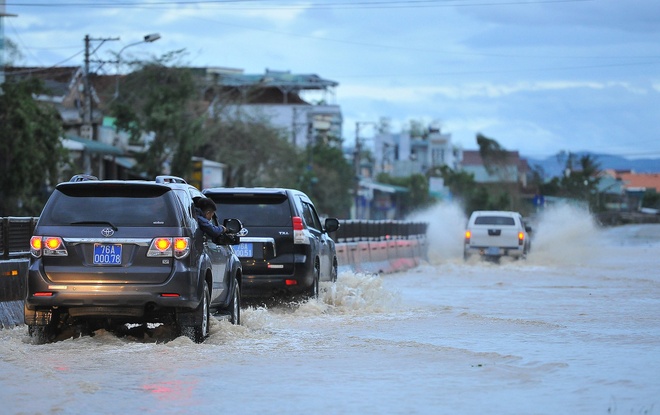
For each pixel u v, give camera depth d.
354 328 37.09
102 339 31.66
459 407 21.19
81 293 30.28
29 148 96.12
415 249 92.38
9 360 27.58
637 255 111.12
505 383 24.27
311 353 29.62
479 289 61.25
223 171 165.25
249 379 24.91
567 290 60.19
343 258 67.62
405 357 28.83
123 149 134.88
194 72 160.88
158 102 131.00
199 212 34.06
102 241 30.50
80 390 23.02
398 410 20.92
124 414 20.56
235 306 37.00
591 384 24.11
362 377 25.23
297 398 22.33
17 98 96.56
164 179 33.59
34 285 30.55
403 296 54.81
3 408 20.91
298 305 44.47
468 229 94.44
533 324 38.66
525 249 95.38
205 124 155.88
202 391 23.20
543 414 20.44
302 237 44.06
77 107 147.25
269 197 44.31
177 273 30.50
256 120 171.62
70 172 105.62
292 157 171.38
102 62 120.38
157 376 25.30
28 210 98.06
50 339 32.12
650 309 46.53
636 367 26.92
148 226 30.69
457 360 28.23
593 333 35.62
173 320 32.41
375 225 81.50
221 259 35.16
